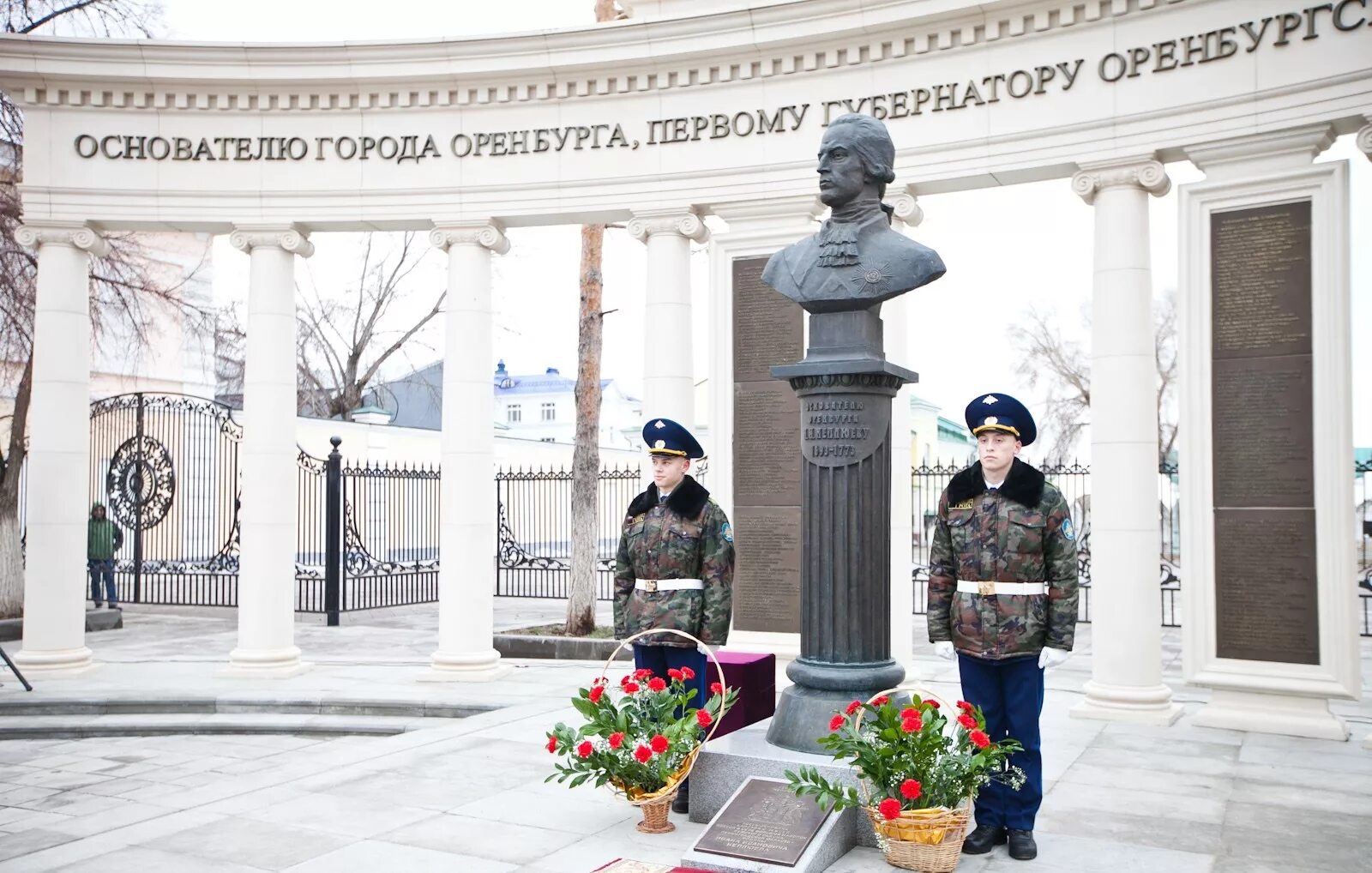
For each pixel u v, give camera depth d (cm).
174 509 2531
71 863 580
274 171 1254
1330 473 902
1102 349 1002
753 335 1134
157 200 1259
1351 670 888
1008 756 582
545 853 586
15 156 1886
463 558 1212
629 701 637
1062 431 4341
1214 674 942
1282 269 930
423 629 1800
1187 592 954
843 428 634
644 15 1188
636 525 689
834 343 645
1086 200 1023
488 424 1238
